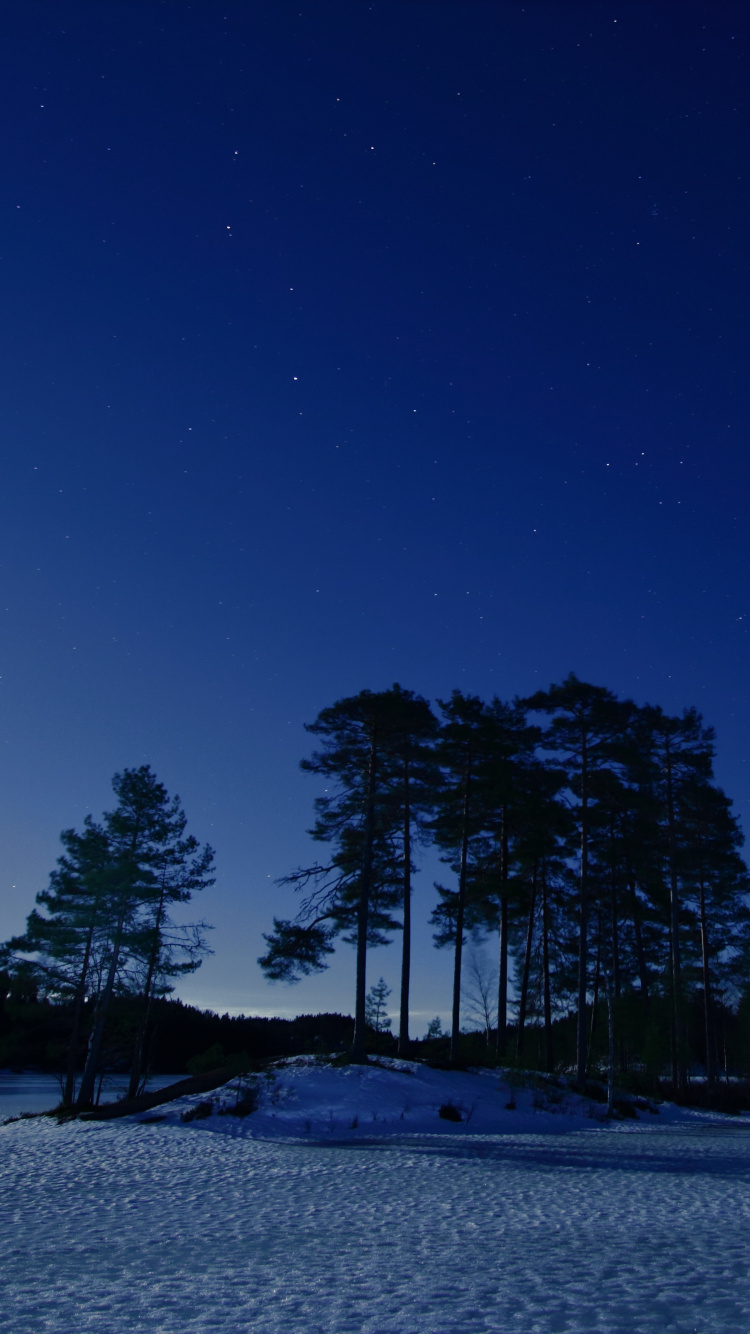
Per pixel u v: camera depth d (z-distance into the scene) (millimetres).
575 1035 46656
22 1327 6754
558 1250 10289
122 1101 31391
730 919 48281
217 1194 15602
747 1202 14383
